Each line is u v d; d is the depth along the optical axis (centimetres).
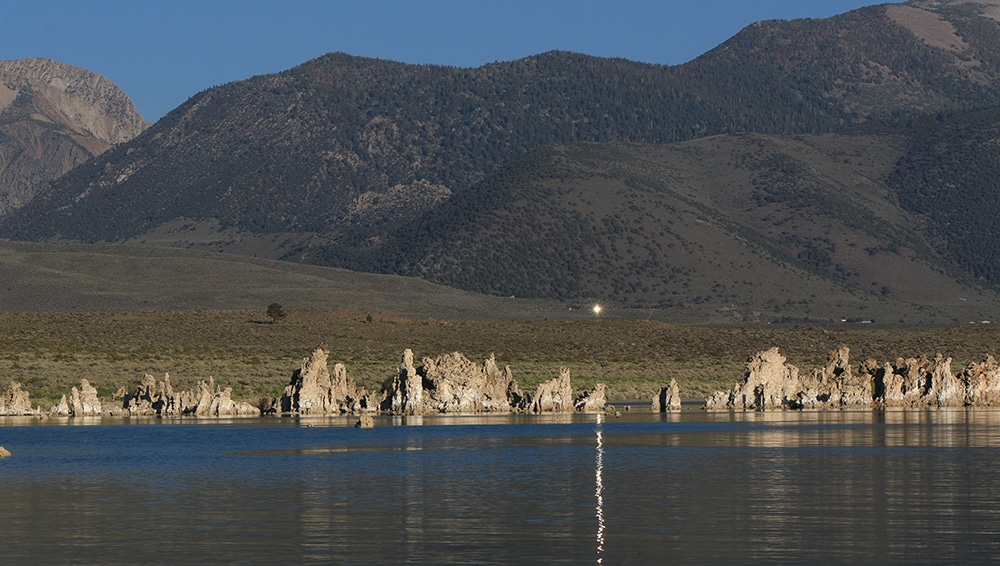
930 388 13038
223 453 8169
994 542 4962
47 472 7181
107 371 15875
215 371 16338
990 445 8456
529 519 5500
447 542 4994
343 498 6119
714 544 4938
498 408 12294
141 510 5781
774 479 6738
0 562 4656
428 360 12406
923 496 6119
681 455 7925
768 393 12950
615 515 5594
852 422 10588
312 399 12144
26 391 12519
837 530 5219
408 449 8362
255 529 5278
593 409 12406
